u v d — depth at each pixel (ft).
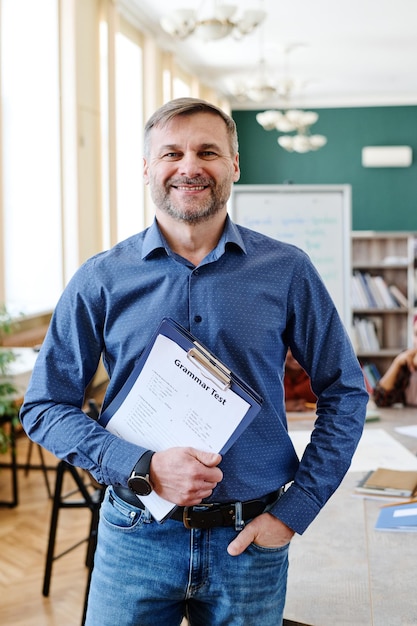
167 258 4.81
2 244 17.11
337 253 18.44
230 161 4.75
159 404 4.56
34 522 13.84
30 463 17.46
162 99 29.73
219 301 4.71
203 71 35.91
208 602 4.72
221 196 4.66
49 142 20.65
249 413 4.41
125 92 27.66
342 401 4.88
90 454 4.57
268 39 30.19
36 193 20.76
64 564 12.01
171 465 4.32
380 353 24.66
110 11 22.57
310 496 4.66
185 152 4.60
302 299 4.88
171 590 4.61
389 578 5.57
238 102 43.65
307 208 18.38
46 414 4.81
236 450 4.62
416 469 7.80
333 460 4.73
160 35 28.78
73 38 20.25
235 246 4.81
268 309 4.77
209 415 4.47
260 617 4.68
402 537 6.27
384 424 9.75
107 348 4.90
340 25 28.32
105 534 4.81
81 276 4.89
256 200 18.44
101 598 4.76
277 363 4.87
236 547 4.49
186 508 4.52
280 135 44.32
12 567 11.87
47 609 10.49
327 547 6.11
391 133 43.86
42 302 21.06
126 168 27.45
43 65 20.48
